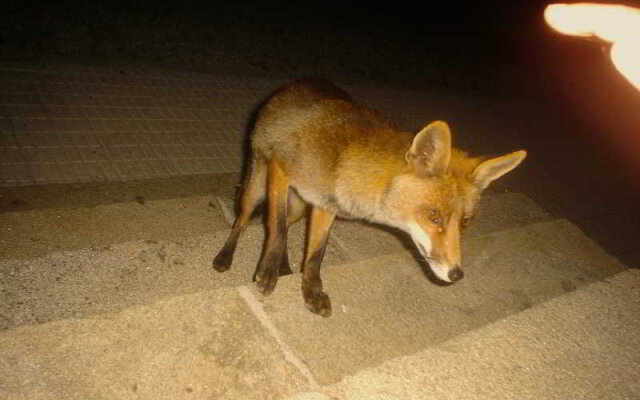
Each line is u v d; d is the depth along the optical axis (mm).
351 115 870
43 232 944
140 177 1248
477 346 712
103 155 1286
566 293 927
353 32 2932
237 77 1959
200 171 1347
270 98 985
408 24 3430
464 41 3447
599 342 774
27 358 551
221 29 2385
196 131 1520
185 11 2473
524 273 979
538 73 3238
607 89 3197
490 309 853
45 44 1743
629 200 1825
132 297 855
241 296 725
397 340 729
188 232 1073
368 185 833
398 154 820
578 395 667
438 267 778
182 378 578
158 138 1431
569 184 1835
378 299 804
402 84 2418
